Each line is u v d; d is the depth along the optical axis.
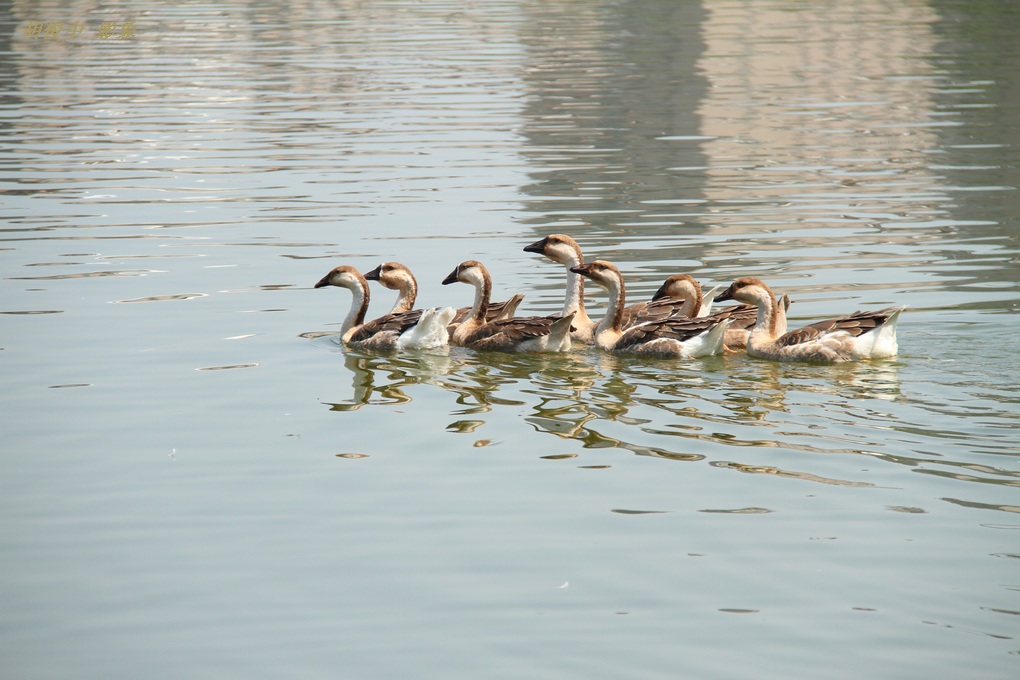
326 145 36.03
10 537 12.05
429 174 32.03
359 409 15.70
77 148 35.81
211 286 22.14
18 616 10.59
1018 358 17.09
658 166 32.69
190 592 10.97
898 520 11.95
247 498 12.92
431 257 24.06
